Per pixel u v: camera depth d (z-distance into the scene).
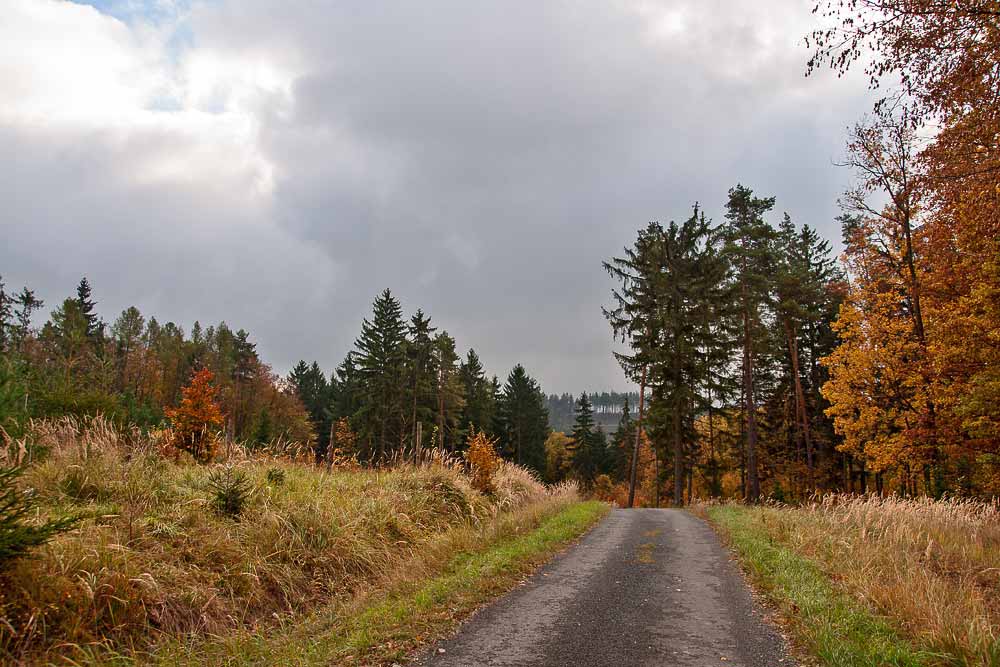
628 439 63.12
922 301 21.41
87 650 5.20
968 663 5.10
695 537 13.35
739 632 6.18
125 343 57.56
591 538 13.05
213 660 5.36
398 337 53.34
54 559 5.95
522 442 67.31
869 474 35.66
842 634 5.80
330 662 5.23
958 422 18.34
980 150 10.02
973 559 10.40
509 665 5.14
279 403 66.75
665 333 32.22
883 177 18.81
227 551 7.81
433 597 7.28
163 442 11.90
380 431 52.25
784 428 37.69
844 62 8.87
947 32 8.12
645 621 6.56
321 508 10.22
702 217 32.72
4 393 9.10
